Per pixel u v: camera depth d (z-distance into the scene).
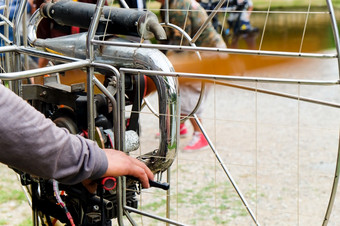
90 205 1.59
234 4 3.64
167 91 1.55
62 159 1.22
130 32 1.68
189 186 3.35
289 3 4.84
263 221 2.92
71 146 1.23
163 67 1.56
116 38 1.69
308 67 5.53
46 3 1.83
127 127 1.72
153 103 3.75
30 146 1.15
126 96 1.75
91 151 1.28
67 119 1.62
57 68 1.43
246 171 3.58
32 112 1.16
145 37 1.66
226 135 4.19
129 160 1.43
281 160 3.79
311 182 3.42
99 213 1.58
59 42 1.78
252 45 3.83
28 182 1.79
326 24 5.11
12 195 3.27
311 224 2.87
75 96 1.59
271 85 5.51
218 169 3.61
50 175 1.21
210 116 4.55
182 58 2.41
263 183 3.41
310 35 5.08
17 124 1.12
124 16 1.66
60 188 1.67
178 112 1.59
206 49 1.43
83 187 1.58
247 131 4.29
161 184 1.51
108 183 1.49
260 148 4.00
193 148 3.90
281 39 4.83
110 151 1.43
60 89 1.63
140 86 1.68
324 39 5.11
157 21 1.68
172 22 2.67
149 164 1.62
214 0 3.49
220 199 3.18
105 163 1.31
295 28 4.93
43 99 1.66
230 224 2.88
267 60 4.53
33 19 1.91
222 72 2.76
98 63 1.51
